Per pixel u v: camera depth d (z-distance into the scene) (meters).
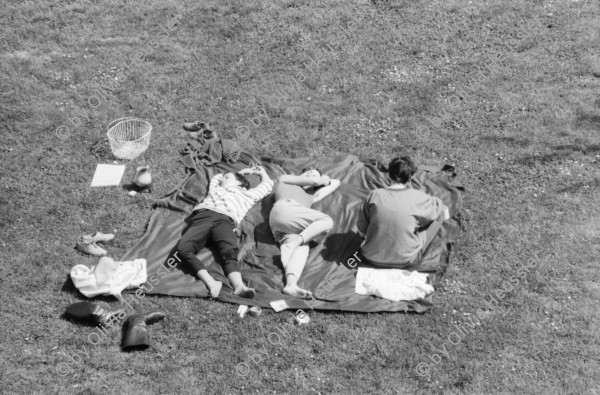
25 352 7.34
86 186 9.47
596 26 11.86
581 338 7.32
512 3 12.43
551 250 8.30
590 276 7.97
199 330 7.54
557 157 9.63
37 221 8.93
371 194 8.12
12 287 8.02
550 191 9.13
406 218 7.90
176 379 7.07
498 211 8.88
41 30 12.20
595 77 10.92
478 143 9.99
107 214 9.05
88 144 10.13
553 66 11.17
